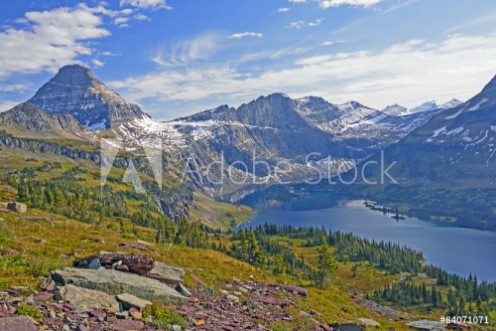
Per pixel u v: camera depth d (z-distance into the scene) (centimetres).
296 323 2111
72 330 1189
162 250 3334
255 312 2122
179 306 1775
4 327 1058
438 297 15125
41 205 12275
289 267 14300
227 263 3612
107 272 1775
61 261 1977
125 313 1416
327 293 4150
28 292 1412
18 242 2198
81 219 11662
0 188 15162
